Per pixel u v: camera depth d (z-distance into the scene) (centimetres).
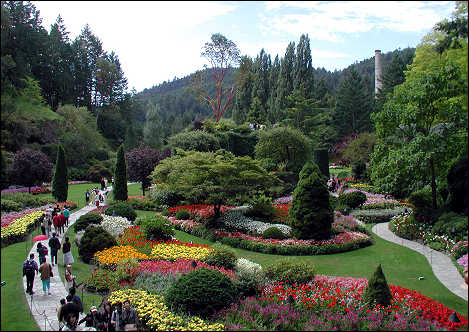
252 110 5978
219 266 1349
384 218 2286
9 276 1267
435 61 2370
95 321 923
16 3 4244
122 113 7188
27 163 3014
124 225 2017
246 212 2217
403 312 906
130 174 3188
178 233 2039
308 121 5428
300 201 1723
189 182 2188
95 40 6769
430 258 1455
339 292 1037
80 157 4672
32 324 900
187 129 4156
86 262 1510
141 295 1084
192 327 893
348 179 3875
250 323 905
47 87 5275
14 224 1875
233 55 5234
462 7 1125
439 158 1672
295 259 1446
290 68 6297
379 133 1950
